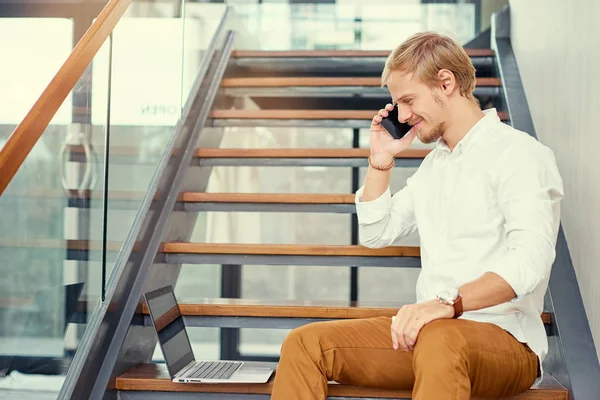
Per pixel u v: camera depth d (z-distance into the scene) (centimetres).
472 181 184
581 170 234
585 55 235
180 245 273
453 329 158
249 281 604
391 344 181
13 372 172
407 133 208
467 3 582
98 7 533
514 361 167
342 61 474
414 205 199
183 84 357
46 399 186
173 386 205
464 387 153
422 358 155
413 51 187
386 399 189
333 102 532
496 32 436
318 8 595
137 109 270
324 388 177
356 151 337
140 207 270
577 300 227
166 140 318
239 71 495
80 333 206
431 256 189
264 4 596
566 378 203
